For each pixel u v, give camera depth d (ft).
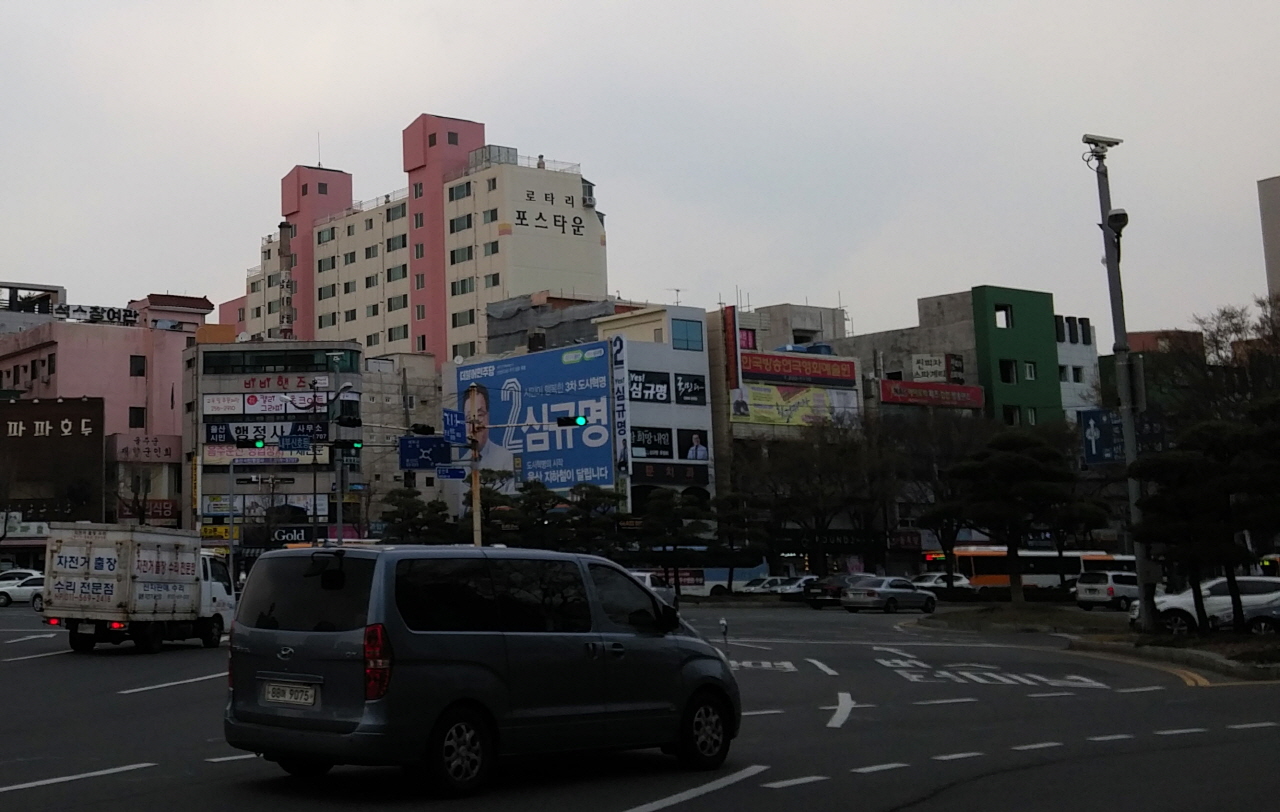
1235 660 78.95
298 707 33.78
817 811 31.83
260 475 257.14
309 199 381.60
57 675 79.66
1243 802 32.55
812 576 232.73
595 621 37.70
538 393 263.90
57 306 309.01
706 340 266.77
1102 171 104.01
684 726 39.04
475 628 34.76
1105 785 35.47
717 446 265.75
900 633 134.00
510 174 331.16
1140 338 338.95
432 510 220.84
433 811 32.04
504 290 327.26
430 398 284.20
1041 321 318.65
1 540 239.71
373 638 32.73
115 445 257.75
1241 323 174.81
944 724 52.06
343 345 262.88
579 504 217.56
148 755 43.57
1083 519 152.97
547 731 35.63
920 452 253.24
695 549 243.40
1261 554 177.06
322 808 32.48
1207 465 95.20
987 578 239.30
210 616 104.53
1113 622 139.23
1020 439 144.87
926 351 319.06
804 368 277.03
